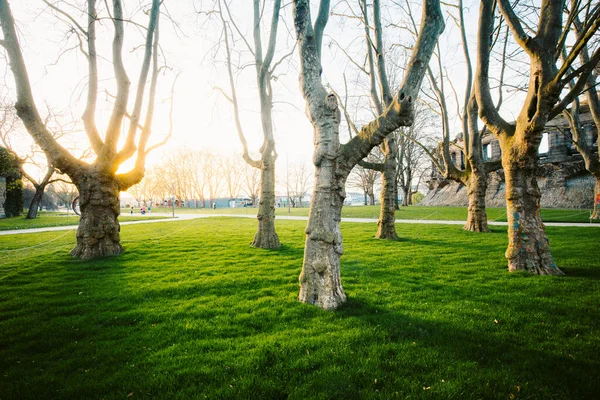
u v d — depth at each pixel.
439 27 4.45
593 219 18.41
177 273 7.46
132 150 9.71
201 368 3.24
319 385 2.93
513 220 7.53
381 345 3.67
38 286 6.34
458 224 18.81
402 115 4.44
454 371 3.13
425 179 51.78
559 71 5.94
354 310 4.81
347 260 8.73
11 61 8.05
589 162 18.36
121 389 2.92
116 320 4.58
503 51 10.71
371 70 12.20
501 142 7.92
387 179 13.19
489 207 33.75
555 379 2.99
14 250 10.90
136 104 9.62
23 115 8.37
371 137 4.79
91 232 9.27
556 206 27.53
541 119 6.66
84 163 9.41
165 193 77.56
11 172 33.50
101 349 3.70
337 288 5.13
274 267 7.98
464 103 14.88
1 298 5.68
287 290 6.01
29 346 3.79
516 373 3.11
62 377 3.11
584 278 6.47
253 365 3.29
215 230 17.84
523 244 7.33
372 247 10.94
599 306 4.88
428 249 10.38
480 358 3.40
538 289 5.79
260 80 10.33
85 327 4.34
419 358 3.37
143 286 6.34
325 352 3.52
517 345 3.71
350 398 2.75
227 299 5.53
